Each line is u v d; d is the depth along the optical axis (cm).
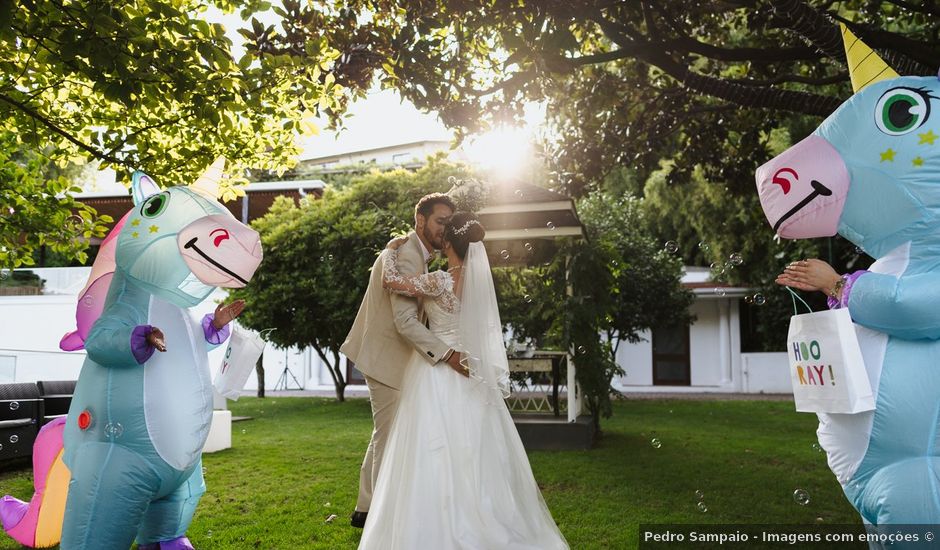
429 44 500
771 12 543
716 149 848
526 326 935
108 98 390
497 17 495
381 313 414
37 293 1862
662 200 1745
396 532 306
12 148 557
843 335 261
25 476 644
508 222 764
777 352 1956
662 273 1547
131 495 308
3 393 671
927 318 258
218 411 782
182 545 355
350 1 548
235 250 338
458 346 346
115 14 367
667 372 2086
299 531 442
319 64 464
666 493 555
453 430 322
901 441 258
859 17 725
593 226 891
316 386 2106
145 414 313
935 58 488
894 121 276
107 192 1978
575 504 518
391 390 420
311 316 1334
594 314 795
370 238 1278
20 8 370
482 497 311
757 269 1798
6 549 397
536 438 789
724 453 761
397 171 1400
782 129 1481
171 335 333
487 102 576
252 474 633
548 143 843
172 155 548
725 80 638
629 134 803
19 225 559
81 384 326
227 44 411
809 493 556
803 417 1180
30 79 498
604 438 886
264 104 480
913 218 272
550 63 491
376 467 425
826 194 285
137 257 332
